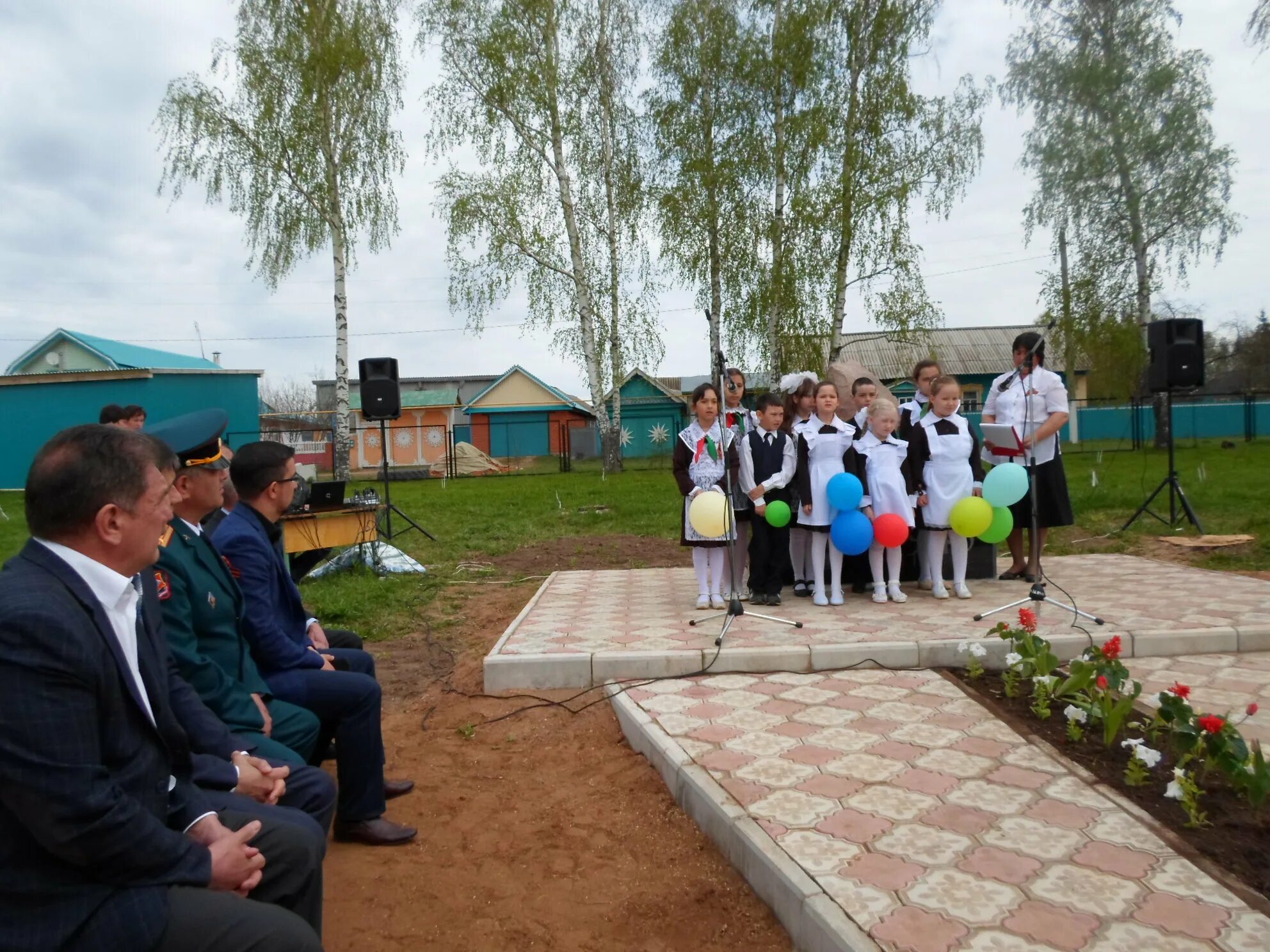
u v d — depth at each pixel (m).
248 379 26.59
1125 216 22.95
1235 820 3.23
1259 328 36.69
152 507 2.18
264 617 3.70
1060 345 24.72
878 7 19.23
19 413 23.41
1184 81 21.91
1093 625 5.54
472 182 22.33
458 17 20.83
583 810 3.93
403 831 3.71
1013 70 22.69
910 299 20.17
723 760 3.91
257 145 19.03
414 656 6.39
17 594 1.92
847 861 3.02
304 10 18.61
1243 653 5.32
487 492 19.52
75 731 1.91
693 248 21.28
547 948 2.97
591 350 23.94
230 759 2.84
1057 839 3.13
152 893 2.01
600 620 6.42
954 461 6.62
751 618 6.18
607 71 22.09
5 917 1.90
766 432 6.66
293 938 2.12
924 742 4.03
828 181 19.73
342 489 8.54
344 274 20.52
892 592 6.66
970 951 2.50
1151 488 14.38
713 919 3.07
